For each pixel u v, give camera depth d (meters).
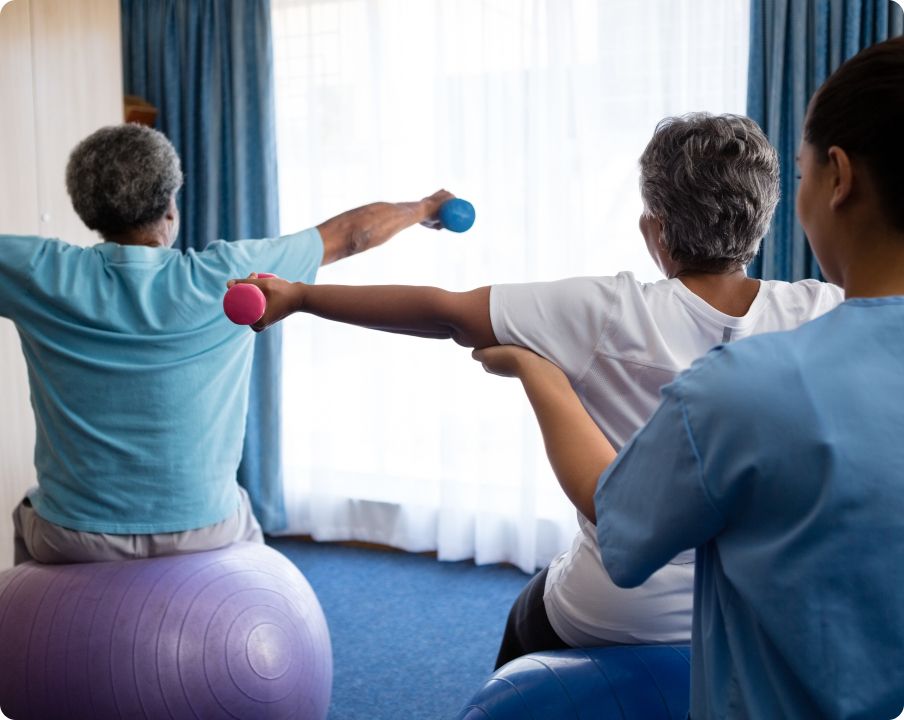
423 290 0.99
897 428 0.61
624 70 3.10
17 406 2.73
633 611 1.12
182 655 1.48
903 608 0.60
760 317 1.00
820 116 0.67
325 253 1.64
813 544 0.62
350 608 3.05
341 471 3.66
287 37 3.57
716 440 0.65
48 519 1.58
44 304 1.50
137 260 1.52
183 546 1.65
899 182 0.64
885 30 2.70
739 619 0.69
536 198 3.18
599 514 0.74
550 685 1.11
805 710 0.64
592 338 0.97
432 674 2.60
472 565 3.44
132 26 3.71
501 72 3.24
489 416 3.36
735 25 2.93
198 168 3.71
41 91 2.77
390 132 3.44
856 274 0.68
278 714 1.57
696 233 0.99
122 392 1.52
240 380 1.67
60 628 1.48
